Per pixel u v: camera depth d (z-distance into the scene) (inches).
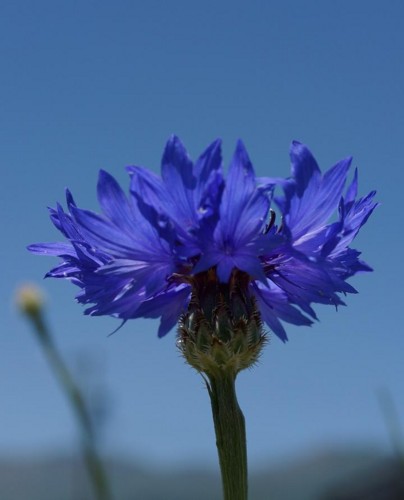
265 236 8.2
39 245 8.8
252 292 8.9
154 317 8.8
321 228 8.4
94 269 8.6
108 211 8.3
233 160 8.1
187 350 8.7
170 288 8.8
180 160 8.1
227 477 8.7
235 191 8.1
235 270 8.7
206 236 8.2
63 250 8.8
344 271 8.7
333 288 8.5
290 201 8.2
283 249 8.5
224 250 8.3
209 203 8.1
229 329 8.6
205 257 8.2
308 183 8.2
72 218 8.6
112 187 8.3
